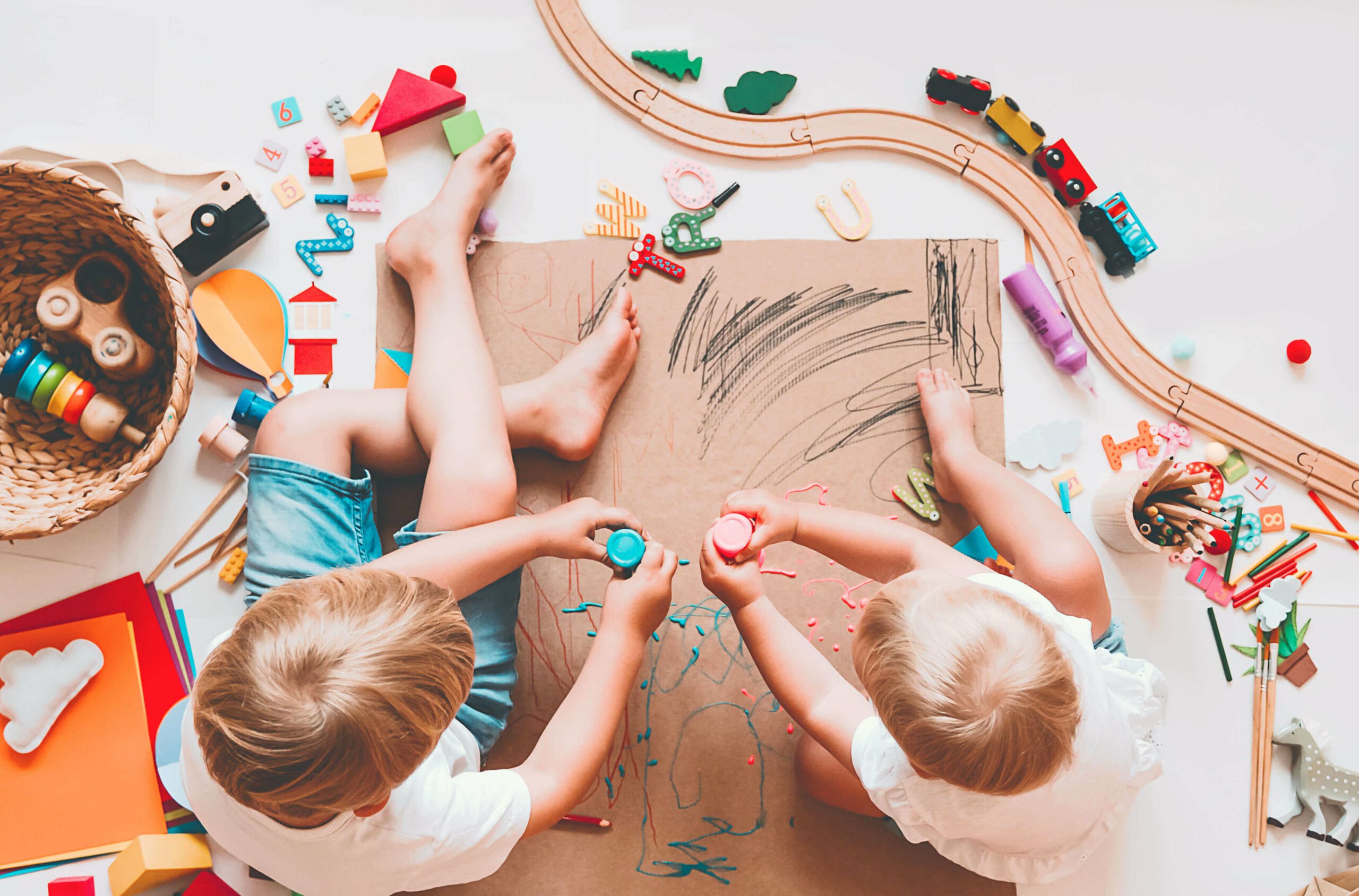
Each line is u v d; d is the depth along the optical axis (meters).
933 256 1.05
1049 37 1.07
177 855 0.93
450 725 0.83
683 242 1.05
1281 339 1.06
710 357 1.05
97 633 0.98
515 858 0.99
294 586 0.68
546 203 1.05
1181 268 1.07
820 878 0.99
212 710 0.62
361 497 0.94
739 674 1.02
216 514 1.01
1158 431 1.05
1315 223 1.07
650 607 0.87
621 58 1.05
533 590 1.02
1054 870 0.83
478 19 1.05
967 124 1.06
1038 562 0.89
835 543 0.90
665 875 0.99
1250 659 1.03
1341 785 1.00
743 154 1.05
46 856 0.95
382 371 1.02
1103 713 0.75
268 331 1.02
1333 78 1.08
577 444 0.99
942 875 1.00
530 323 1.04
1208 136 1.08
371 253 1.04
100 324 0.94
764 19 1.06
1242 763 1.02
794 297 1.05
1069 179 1.04
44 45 1.03
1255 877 1.01
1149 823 1.01
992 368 1.05
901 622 0.69
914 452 1.04
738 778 1.00
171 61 1.04
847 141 1.05
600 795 1.00
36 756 0.96
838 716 0.84
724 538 0.88
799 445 1.04
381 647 0.63
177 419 0.89
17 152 1.02
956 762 0.66
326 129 1.04
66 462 0.96
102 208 0.91
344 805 0.65
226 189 1.00
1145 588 1.03
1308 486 1.05
